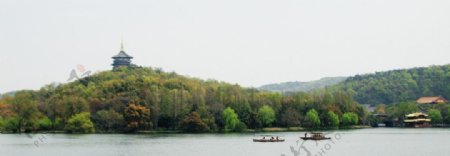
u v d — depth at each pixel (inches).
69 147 7052.2
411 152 6318.9
